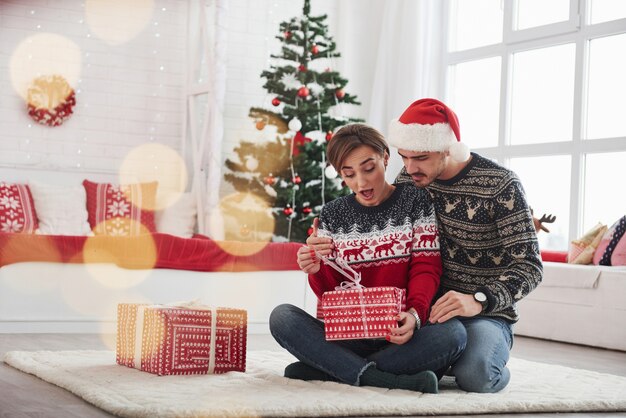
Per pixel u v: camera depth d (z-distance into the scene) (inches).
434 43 279.0
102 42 252.2
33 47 242.8
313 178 243.3
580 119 235.8
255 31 273.9
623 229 205.0
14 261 172.9
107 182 248.5
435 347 96.3
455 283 103.8
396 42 283.0
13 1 240.8
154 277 184.7
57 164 245.1
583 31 237.0
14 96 240.4
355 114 286.4
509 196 100.6
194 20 262.1
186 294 187.6
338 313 95.8
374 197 101.7
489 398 95.3
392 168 275.4
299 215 246.5
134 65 256.4
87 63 250.1
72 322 177.3
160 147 259.0
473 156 104.3
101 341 160.4
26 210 228.4
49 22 245.1
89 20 250.2
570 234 236.5
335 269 102.0
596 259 207.9
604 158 231.6
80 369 112.3
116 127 253.6
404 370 98.1
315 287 103.0
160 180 258.7
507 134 257.8
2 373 112.5
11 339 160.1
